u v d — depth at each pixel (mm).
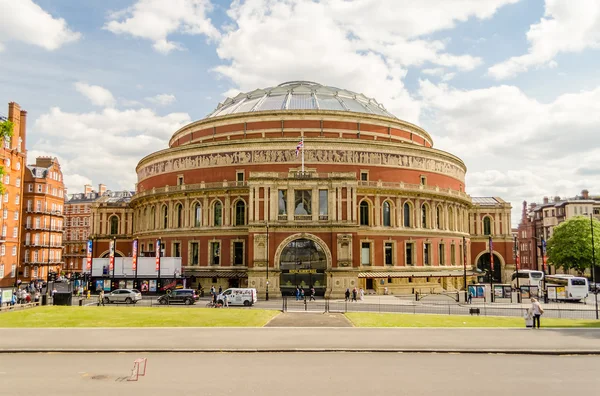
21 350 29703
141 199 93125
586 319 45812
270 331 36406
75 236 161000
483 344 31328
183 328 37750
